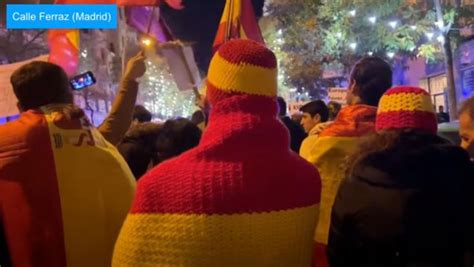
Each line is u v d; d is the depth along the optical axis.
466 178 1.90
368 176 1.85
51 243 2.15
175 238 1.60
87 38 20.34
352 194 1.87
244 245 1.60
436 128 2.00
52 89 2.33
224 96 1.70
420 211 1.79
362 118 2.73
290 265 1.70
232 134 1.65
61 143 2.23
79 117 2.33
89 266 2.24
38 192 2.15
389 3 15.79
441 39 13.99
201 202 1.59
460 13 13.91
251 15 4.45
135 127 4.27
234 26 4.42
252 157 1.66
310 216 1.76
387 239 1.79
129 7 4.36
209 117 1.75
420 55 16.36
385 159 1.87
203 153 1.65
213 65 1.75
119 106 2.97
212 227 1.58
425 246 1.79
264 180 1.65
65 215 2.17
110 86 21.05
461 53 17.16
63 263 2.17
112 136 2.92
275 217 1.65
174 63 4.45
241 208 1.60
